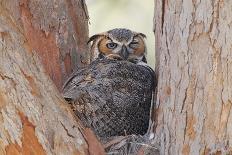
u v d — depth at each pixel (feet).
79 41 38.75
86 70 36.37
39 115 24.39
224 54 26.30
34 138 24.08
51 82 25.59
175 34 28.66
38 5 36.37
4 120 23.65
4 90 23.76
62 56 37.45
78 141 25.58
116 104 34.86
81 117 34.19
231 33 26.20
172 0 29.07
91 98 34.40
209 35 26.78
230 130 26.03
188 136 27.37
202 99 26.91
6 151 23.63
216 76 26.50
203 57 26.99
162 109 29.73
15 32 24.72
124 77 35.68
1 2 24.77
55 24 37.14
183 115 27.71
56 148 24.75
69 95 34.09
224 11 26.35
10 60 24.20
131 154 31.73
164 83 29.63
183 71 27.91
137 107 35.60
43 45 36.70
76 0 38.58
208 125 26.61
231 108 26.08
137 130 36.06
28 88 24.36
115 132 35.14
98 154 26.25
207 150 26.50
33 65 24.90
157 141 30.09
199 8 27.20
